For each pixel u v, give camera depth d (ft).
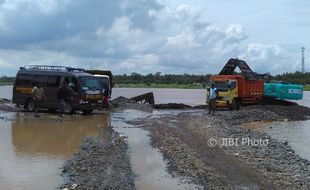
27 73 106.22
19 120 87.56
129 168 44.96
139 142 61.31
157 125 82.94
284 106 141.18
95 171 43.45
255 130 90.94
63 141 62.54
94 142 60.23
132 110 120.78
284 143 68.13
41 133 70.08
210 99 110.83
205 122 88.99
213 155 53.98
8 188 37.29
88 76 102.27
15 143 60.18
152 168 45.32
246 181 41.75
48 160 49.06
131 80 502.38
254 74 144.66
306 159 56.29
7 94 239.91
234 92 125.29
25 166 45.80
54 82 101.71
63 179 40.52
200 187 38.75
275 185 40.83
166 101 204.95
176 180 40.91
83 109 99.96
